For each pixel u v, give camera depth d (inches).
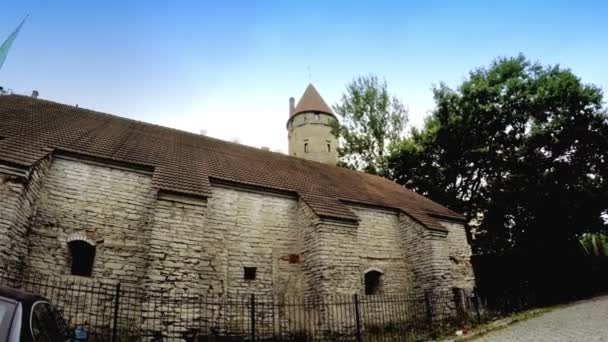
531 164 843.4
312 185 585.9
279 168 631.8
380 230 585.9
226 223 470.0
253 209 498.0
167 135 608.7
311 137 1419.8
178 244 385.1
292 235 511.2
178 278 372.5
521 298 631.8
